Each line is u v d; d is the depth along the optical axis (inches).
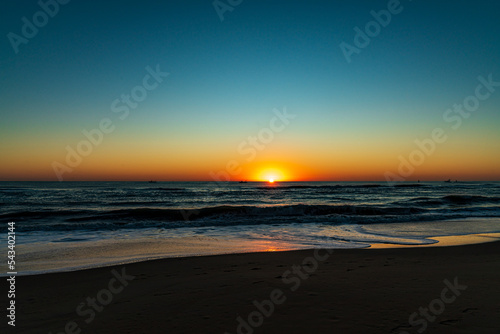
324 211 821.9
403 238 427.8
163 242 398.9
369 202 1285.7
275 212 807.1
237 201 1327.5
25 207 1011.3
